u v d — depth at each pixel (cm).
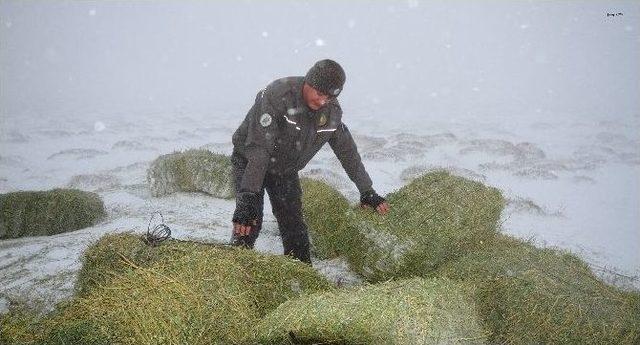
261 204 380
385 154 1382
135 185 904
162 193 775
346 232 426
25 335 244
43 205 616
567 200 912
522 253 345
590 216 786
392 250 382
